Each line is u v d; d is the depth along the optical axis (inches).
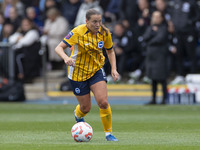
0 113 1804.9
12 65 2484.0
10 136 1081.4
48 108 2022.6
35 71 2596.0
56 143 937.5
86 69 966.4
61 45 971.9
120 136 1074.7
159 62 2033.7
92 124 1386.6
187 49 2342.5
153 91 2106.3
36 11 2819.9
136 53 2463.1
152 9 2411.4
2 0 2955.2
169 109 1909.4
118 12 2544.3
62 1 2810.0
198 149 847.7
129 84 2484.0
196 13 2329.0
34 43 2559.1
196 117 1598.2
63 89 2519.7
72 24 2632.9
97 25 936.3
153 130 1216.2
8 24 2664.9
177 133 1141.7
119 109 1936.5
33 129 1244.5
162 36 2014.0
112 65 999.6
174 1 2345.0
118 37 2433.6
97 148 850.1
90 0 2498.8
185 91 2192.4
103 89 957.8
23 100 2434.8
